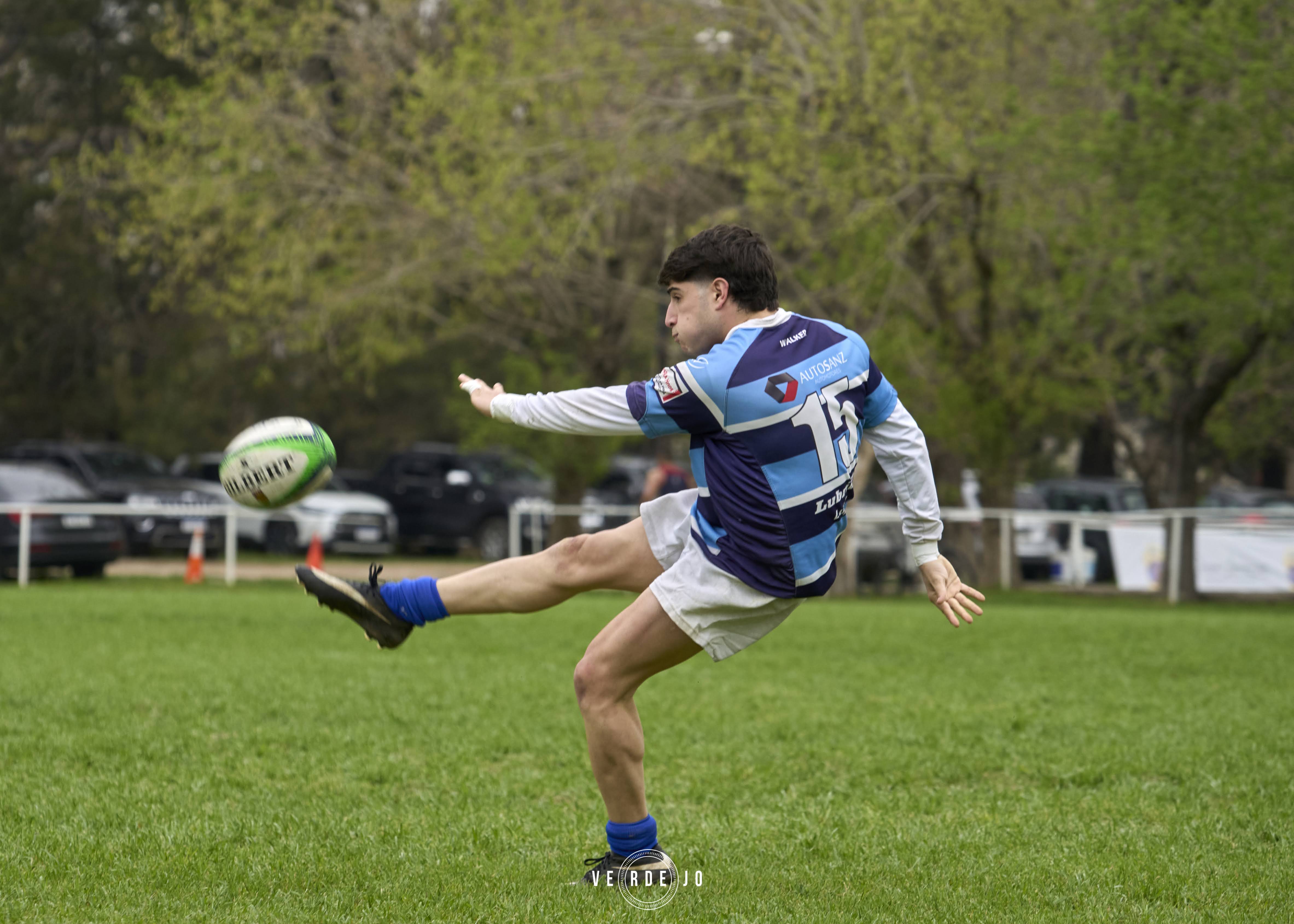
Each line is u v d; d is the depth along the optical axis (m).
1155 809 20.91
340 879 16.36
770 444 14.77
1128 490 102.38
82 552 71.75
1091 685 34.62
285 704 29.36
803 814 20.53
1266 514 80.06
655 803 21.42
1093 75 78.62
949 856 17.98
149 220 89.38
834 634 46.78
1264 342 78.44
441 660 37.84
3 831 18.42
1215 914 15.20
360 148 85.31
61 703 28.89
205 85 87.19
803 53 75.06
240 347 91.88
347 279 85.25
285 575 81.31
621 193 79.06
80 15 115.25
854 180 72.75
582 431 15.19
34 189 116.38
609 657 15.61
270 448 15.92
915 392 86.06
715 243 15.29
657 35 77.38
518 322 92.06
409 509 105.19
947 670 37.38
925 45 73.69
